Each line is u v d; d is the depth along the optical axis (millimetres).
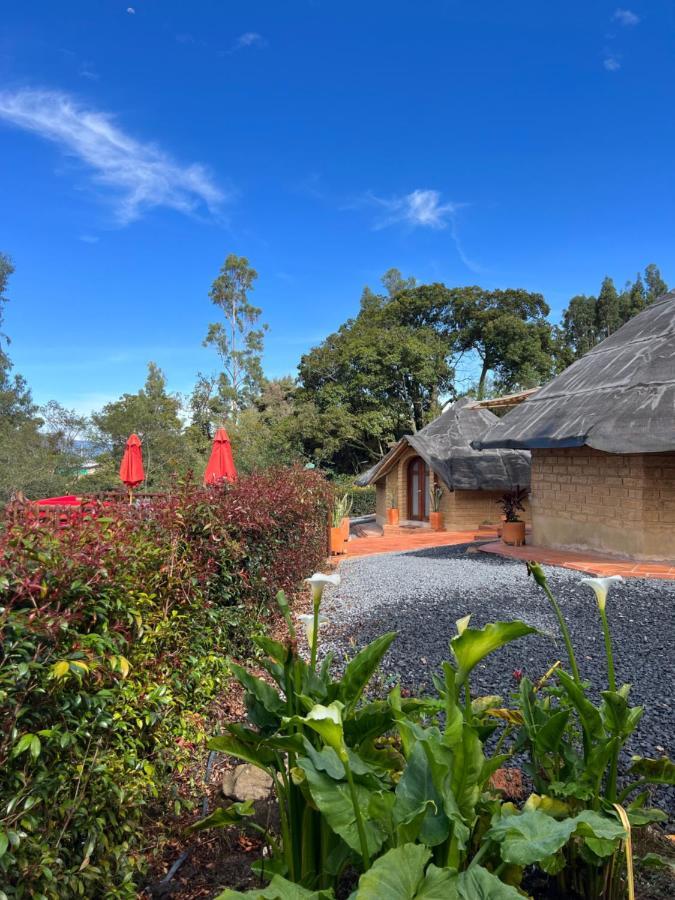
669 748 3545
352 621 6809
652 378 10320
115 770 2539
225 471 9711
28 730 2014
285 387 44531
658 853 2568
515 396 14883
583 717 2240
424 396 37281
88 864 2146
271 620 5840
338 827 1797
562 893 2334
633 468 10180
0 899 1776
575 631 6117
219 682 4152
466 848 1989
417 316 40969
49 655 2037
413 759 1979
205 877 2660
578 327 53281
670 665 5008
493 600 7500
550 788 2191
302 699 1865
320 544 10273
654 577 8844
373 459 36781
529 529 17750
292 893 1646
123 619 2789
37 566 2225
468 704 2152
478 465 19500
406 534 19672
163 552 3504
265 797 3027
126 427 29359
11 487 21188
